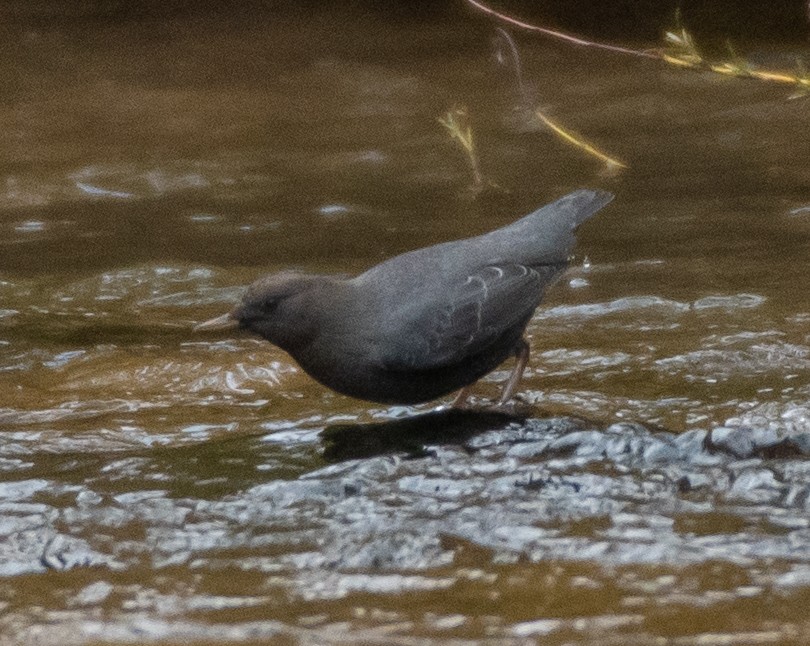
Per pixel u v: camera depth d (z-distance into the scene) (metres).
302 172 18.03
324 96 21.98
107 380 11.20
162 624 6.39
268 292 9.47
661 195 16.36
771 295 12.64
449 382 9.93
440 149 18.77
